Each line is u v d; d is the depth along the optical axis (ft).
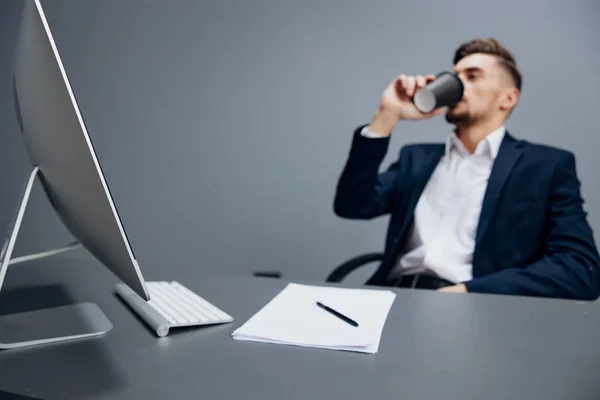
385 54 6.43
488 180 6.17
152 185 7.43
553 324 2.90
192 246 7.31
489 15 6.10
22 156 7.79
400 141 6.47
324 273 6.79
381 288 3.81
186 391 2.00
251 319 2.90
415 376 2.15
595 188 5.94
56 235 7.43
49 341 2.56
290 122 6.82
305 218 6.85
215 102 7.09
